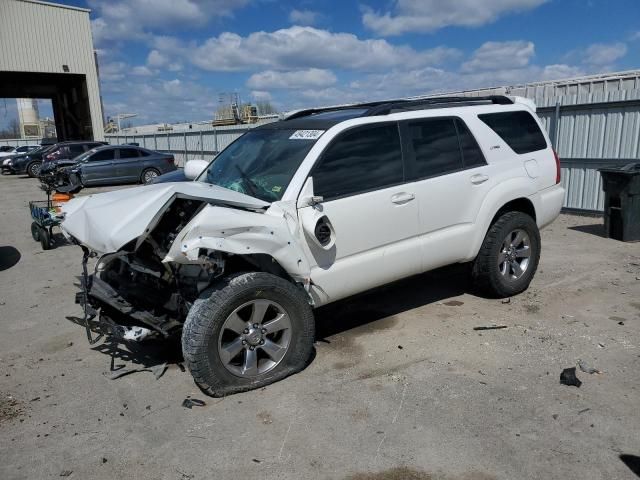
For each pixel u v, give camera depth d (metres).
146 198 3.66
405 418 3.33
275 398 3.63
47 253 8.85
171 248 3.38
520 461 2.88
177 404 3.63
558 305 5.21
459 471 2.83
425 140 4.68
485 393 3.59
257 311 3.69
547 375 3.81
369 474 2.84
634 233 7.81
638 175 7.58
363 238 4.20
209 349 3.51
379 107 4.60
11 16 33.28
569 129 10.34
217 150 24.45
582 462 2.86
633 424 3.18
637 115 9.28
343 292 4.21
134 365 4.29
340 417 3.37
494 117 5.28
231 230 3.45
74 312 5.74
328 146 4.12
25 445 3.23
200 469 2.94
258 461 2.98
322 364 4.12
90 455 3.11
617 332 4.52
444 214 4.70
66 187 9.62
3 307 6.01
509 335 4.53
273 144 4.52
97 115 37.59
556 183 5.67
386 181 4.36
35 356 4.58
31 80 37.66
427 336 4.57
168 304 3.85
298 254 3.74
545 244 7.86
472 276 5.32
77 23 35.75
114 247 3.39
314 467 2.91
